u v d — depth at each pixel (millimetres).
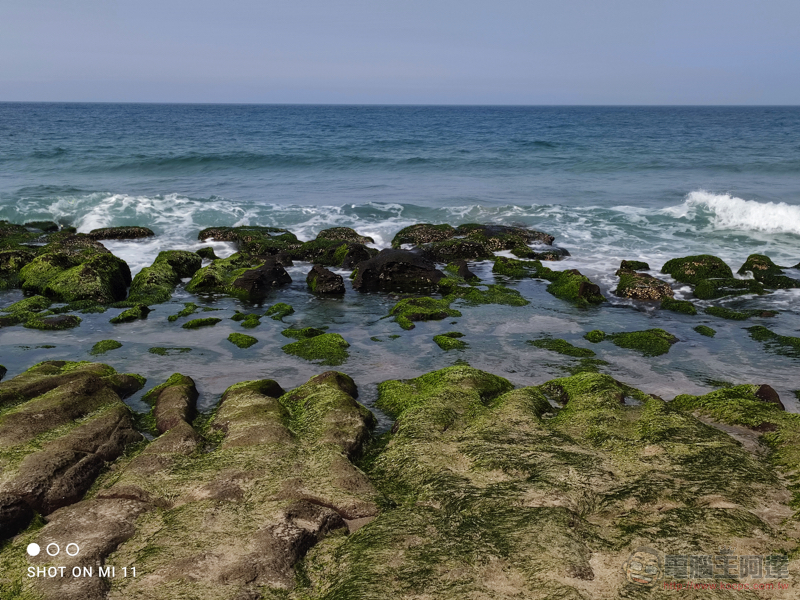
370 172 41125
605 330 15016
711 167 41906
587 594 5738
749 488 7441
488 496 7359
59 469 7656
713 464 8008
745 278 19203
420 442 8828
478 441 8758
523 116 158500
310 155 46406
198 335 14633
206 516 6879
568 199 31969
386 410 10602
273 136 70250
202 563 6141
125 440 8938
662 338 14000
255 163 43719
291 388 11688
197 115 151750
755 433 9211
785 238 24312
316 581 6180
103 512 6977
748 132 81750
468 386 10844
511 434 8977
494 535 6574
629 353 13461
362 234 25484
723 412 9797
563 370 12555
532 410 9859
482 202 31359
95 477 8023
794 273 19156
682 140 64750
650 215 27875
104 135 67438
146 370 12398
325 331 14953
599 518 7070
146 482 7586
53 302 16812
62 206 28156
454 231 24312
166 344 13969
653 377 12188
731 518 6828
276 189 34938
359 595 5707
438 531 6723
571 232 25594
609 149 53469
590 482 7645
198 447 8695
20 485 7227
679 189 34062
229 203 29906
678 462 8117
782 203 26609
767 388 10383
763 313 15836
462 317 15883
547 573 5980
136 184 35656
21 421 8680
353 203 31016
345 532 6961
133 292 17641
